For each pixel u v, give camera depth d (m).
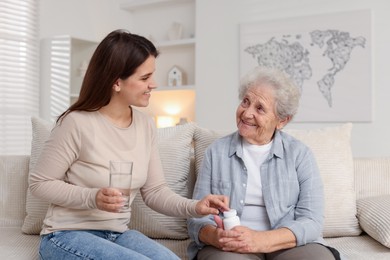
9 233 2.02
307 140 2.02
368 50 4.10
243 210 1.73
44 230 1.54
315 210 1.67
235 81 4.79
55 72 4.64
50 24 4.84
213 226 1.62
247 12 4.73
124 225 1.63
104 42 1.56
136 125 1.67
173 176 2.00
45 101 4.70
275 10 4.58
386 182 2.12
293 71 4.47
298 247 1.59
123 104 1.62
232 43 4.82
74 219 1.53
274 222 1.68
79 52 5.02
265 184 1.71
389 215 1.83
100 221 1.55
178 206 1.63
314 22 4.36
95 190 1.45
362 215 1.96
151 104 5.71
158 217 1.95
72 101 4.84
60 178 1.55
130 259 1.34
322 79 4.33
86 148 1.54
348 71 4.20
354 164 2.16
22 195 2.17
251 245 1.50
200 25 5.02
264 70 1.79
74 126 1.53
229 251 1.54
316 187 1.72
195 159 2.09
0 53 4.43
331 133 2.07
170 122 5.23
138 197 1.96
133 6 5.61
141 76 1.56
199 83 5.02
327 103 4.31
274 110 1.73
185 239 2.00
